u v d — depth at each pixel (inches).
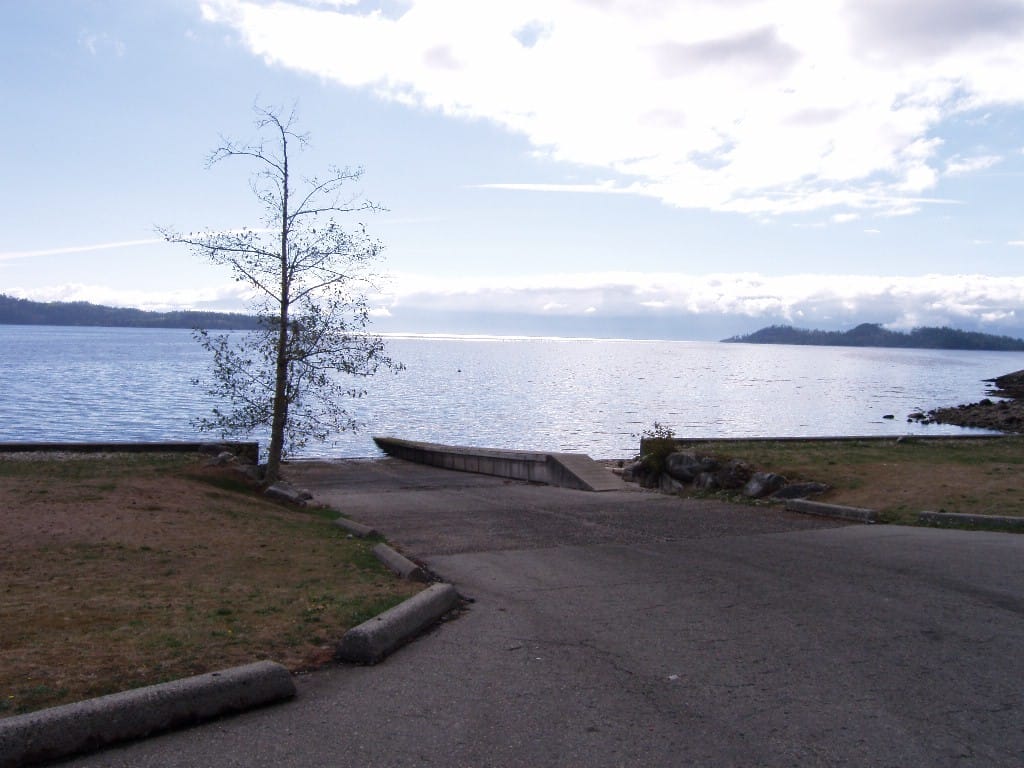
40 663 211.3
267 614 272.4
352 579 337.1
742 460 693.3
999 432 1616.6
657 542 442.6
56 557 343.9
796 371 4576.8
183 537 408.5
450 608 293.6
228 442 990.4
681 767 163.9
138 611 269.1
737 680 216.2
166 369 3132.4
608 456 1253.7
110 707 172.4
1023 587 318.7
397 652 242.1
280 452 710.5
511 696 204.1
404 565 357.1
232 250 671.8
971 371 5093.5
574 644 250.5
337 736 177.9
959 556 377.7
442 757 167.9
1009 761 167.9
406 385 2874.0
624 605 301.1
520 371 4010.8
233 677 191.6
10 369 2982.3
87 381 2519.7
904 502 526.9
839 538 436.1
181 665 213.8
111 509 455.8
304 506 611.8
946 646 245.8
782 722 187.3
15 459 777.6
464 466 984.3
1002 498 511.8
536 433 1566.2
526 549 428.1
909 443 902.4
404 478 895.1
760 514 542.9
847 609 289.7
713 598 309.4
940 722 187.8
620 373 3996.1
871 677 218.4
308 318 693.9
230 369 716.0
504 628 270.1
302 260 703.7
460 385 2918.3
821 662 231.1
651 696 204.2
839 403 2413.9
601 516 550.6
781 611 288.4
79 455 848.9
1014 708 196.7
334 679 216.7
